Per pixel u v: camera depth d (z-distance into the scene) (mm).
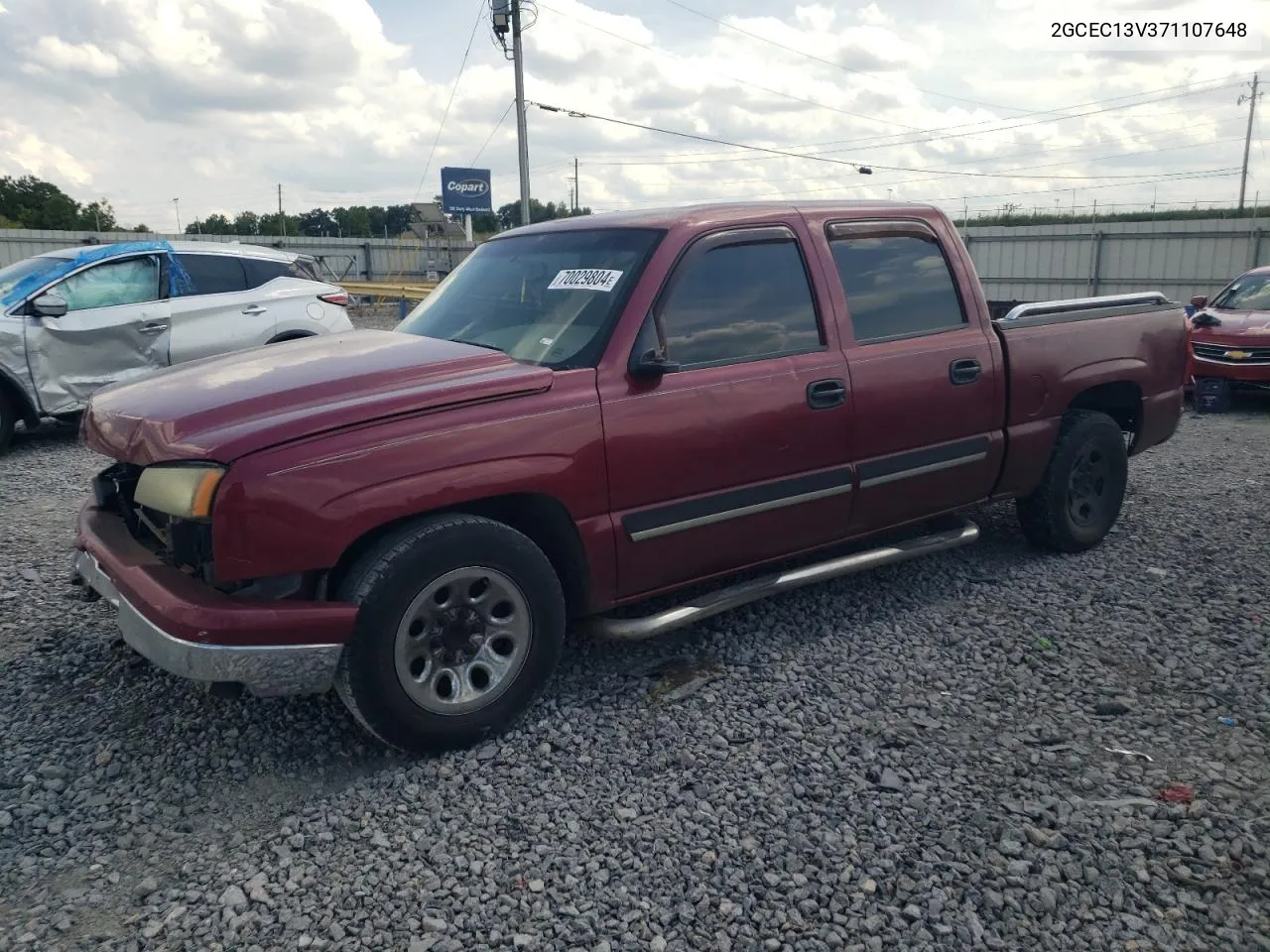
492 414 3389
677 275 3896
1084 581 5125
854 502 4379
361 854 2887
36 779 3271
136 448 3332
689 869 2818
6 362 8469
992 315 5996
